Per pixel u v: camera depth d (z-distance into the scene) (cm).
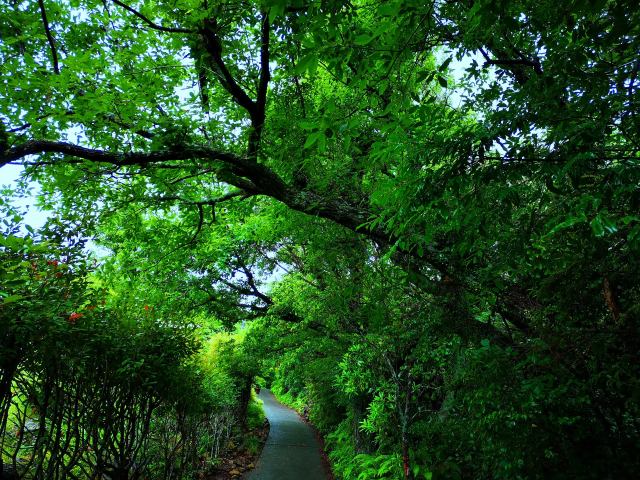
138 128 334
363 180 390
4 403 263
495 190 171
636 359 188
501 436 208
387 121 238
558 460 202
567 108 146
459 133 170
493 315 315
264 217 684
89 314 307
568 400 196
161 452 604
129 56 343
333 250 498
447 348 363
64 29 412
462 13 214
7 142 306
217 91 470
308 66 169
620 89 132
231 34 396
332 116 195
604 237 168
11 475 287
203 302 859
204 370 670
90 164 364
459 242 221
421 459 402
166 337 423
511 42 237
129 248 618
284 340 973
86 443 345
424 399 504
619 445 196
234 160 366
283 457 989
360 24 275
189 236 612
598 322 213
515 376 216
